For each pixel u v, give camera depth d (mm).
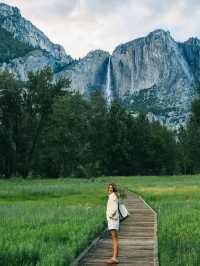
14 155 109312
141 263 14758
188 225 21844
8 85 105438
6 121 106875
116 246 15039
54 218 25250
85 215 27234
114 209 15297
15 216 26953
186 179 93062
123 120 146750
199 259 13859
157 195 46719
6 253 14438
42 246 15750
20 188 57281
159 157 151875
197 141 154375
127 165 145250
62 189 55906
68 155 115812
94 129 135875
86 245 17422
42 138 112062
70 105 116938
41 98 105188
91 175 121312
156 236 19859
